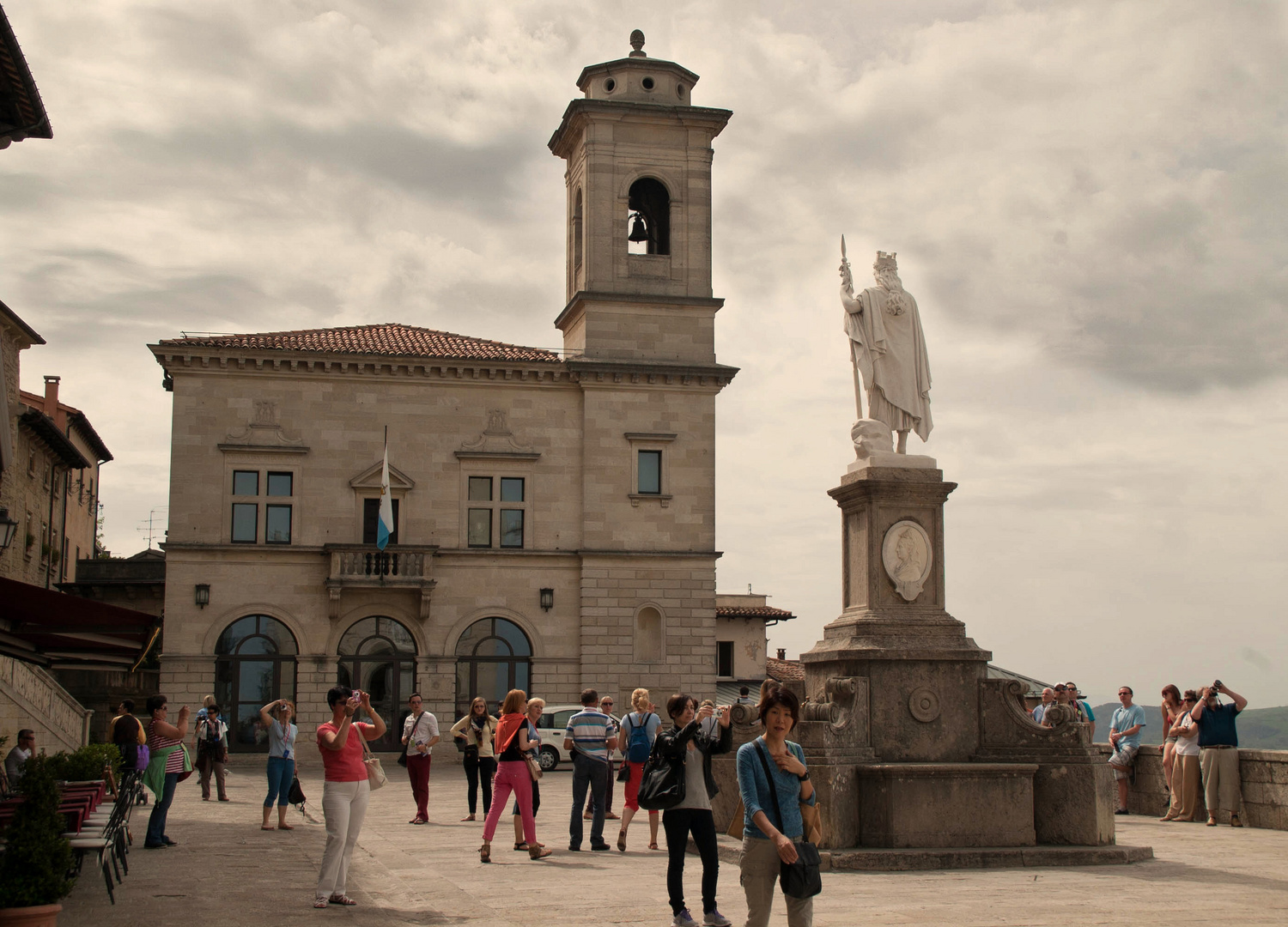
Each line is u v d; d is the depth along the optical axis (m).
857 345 20.22
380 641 50.59
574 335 56.34
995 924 12.91
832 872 16.80
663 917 14.02
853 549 19.97
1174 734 24.19
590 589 51.94
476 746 26.22
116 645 22.58
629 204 57.22
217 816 27.33
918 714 18.56
